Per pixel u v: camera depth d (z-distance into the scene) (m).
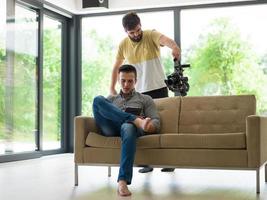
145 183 3.08
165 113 3.32
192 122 3.23
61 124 6.14
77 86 6.25
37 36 5.45
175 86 3.61
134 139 2.62
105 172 3.71
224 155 2.66
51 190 2.73
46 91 5.78
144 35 3.58
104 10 6.00
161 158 2.78
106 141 2.88
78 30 6.25
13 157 4.80
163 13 5.80
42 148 5.48
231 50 5.55
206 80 5.62
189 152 2.73
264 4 5.39
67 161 4.76
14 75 4.97
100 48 6.18
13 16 4.97
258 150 2.60
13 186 2.89
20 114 5.08
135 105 3.09
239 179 3.30
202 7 5.61
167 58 5.63
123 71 3.12
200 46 5.66
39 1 5.38
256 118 2.60
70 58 6.24
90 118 3.03
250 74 5.45
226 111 3.17
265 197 2.48
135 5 5.79
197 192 2.68
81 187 2.86
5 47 4.82
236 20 5.53
